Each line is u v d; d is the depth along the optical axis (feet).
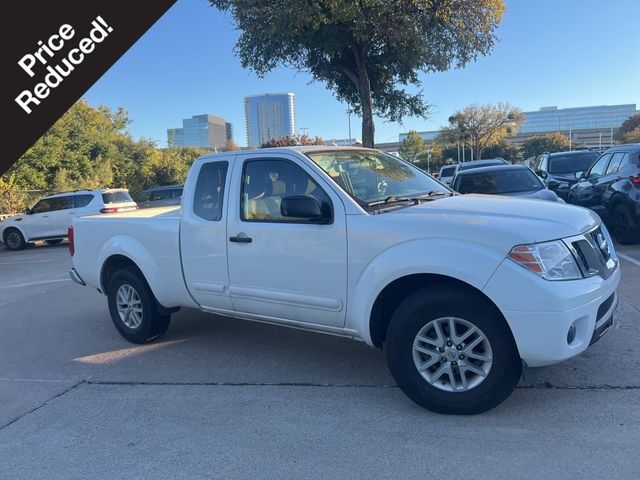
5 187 83.46
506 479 10.24
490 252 11.95
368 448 11.69
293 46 63.00
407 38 60.70
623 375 14.26
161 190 78.64
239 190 16.39
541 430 11.87
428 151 259.80
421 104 73.82
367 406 13.75
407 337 12.91
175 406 14.53
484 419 12.55
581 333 12.06
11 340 22.00
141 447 12.44
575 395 13.37
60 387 16.49
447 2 61.72
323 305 14.61
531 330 11.58
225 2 61.52
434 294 12.60
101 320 24.25
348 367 16.52
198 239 17.30
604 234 14.34
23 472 11.70
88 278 21.57
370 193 15.08
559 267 11.85
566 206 14.44
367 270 13.58
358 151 17.37
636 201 29.94
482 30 63.93
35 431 13.61
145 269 18.95
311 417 13.34
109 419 14.02
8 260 52.90
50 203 62.69
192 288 17.81
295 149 15.81
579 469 10.36
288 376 16.11
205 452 12.01
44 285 34.76
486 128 243.60
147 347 19.83
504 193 31.24
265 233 15.55
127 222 19.58
